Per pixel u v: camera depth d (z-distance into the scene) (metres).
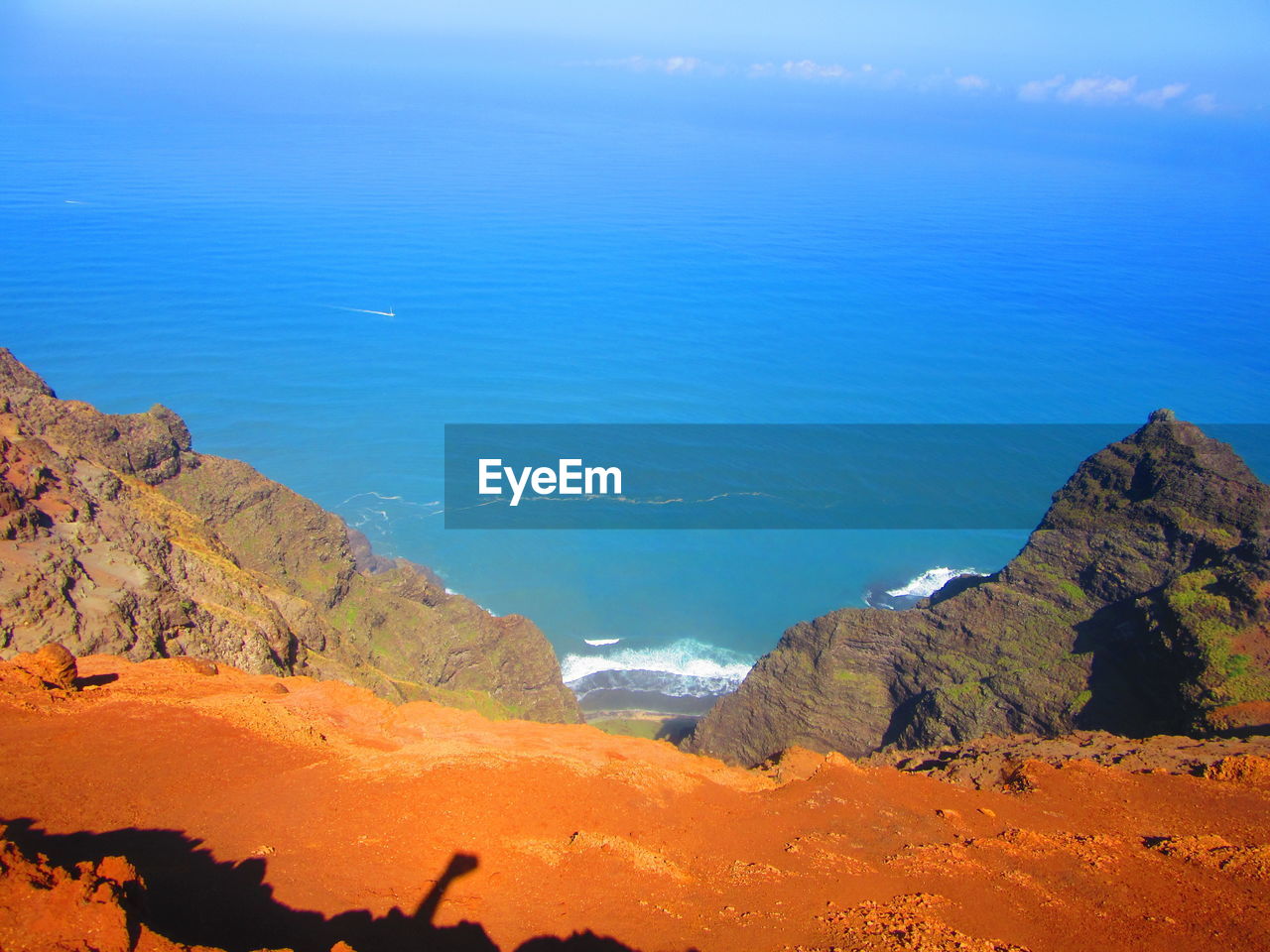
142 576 37.09
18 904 10.92
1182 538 51.53
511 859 18.70
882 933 16.44
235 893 16.11
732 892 18.47
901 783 26.19
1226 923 18.42
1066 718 48.25
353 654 55.50
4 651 30.02
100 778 20.41
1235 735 38.25
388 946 15.07
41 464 40.38
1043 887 19.92
